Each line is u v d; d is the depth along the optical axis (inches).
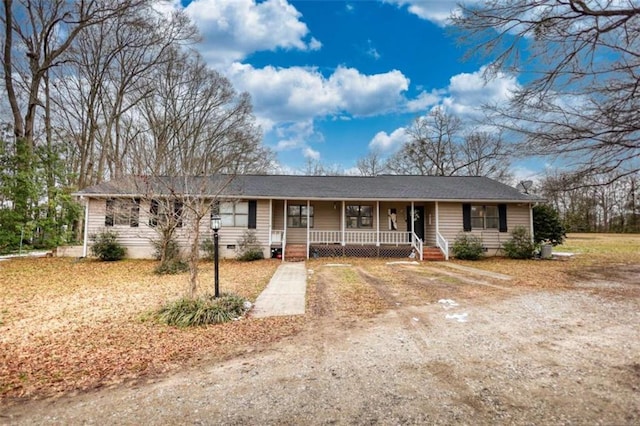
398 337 189.2
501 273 419.5
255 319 228.1
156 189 444.5
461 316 229.3
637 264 487.8
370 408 115.2
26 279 390.9
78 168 863.7
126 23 713.6
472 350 168.2
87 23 692.1
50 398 127.4
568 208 1392.7
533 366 148.0
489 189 647.1
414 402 118.8
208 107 955.3
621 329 198.1
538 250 591.8
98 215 582.9
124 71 812.0
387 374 142.3
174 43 809.5
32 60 691.4
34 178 647.8
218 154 823.7
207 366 154.3
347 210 669.9
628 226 1332.4
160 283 365.4
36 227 649.0
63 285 356.8
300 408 116.1
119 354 169.9
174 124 848.9
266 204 606.5
